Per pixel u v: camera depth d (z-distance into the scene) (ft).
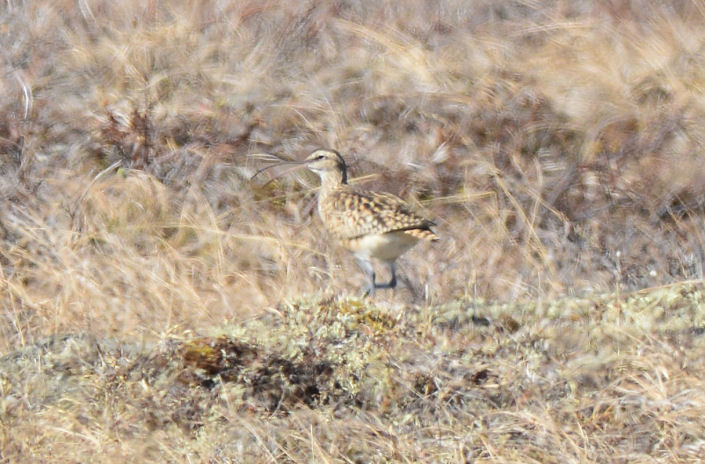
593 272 49.32
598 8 70.54
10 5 69.62
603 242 51.16
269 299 46.06
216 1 70.08
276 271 50.31
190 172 56.70
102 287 46.93
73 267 48.29
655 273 48.21
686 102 59.41
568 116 58.59
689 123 57.67
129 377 36.83
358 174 57.16
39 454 34.09
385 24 68.80
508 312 42.32
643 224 51.75
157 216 54.03
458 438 34.73
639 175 54.39
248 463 33.76
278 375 36.81
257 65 64.23
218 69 63.41
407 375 37.11
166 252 51.29
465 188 55.47
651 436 34.94
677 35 66.33
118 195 55.16
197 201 54.85
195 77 62.69
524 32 68.28
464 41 66.33
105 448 34.09
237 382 36.76
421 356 37.88
